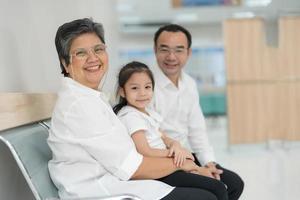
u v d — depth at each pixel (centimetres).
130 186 145
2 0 179
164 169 159
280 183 364
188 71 1223
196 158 229
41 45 242
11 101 143
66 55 152
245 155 527
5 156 157
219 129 898
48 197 141
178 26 217
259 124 566
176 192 149
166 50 212
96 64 154
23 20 209
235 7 866
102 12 432
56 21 278
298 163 454
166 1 848
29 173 138
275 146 588
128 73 178
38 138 162
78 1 339
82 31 152
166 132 216
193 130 230
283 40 563
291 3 652
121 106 183
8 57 181
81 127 142
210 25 1220
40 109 179
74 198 136
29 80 213
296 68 565
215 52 1242
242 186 204
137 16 1000
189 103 225
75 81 152
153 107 209
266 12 719
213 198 150
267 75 562
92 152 144
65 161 147
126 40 1248
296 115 569
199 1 820
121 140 147
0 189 153
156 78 214
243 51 559
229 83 561
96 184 145
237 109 564
